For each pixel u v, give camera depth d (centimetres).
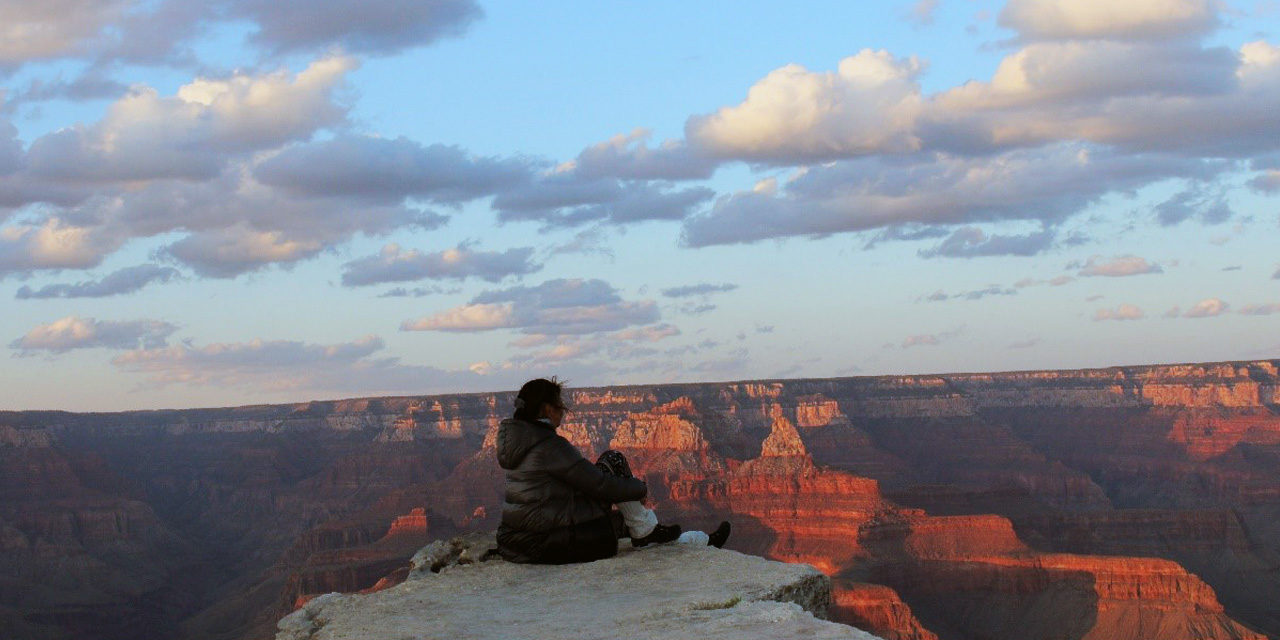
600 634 1186
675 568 1465
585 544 1537
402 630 1274
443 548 1691
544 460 1538
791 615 1163
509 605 1355
